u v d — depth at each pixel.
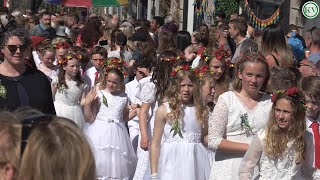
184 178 6.93
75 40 15.38
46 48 10.33
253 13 16.52
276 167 5.63
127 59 12.24
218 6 18.70
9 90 6.00
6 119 3.10
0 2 33.12
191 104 7.04
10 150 3.04
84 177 3.00
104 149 8.94
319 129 5.85
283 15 16.67
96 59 10.74
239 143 6.08
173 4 23.22
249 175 5.68
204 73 7.71
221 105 6.15
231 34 10.62
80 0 23.03
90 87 10.62
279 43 7.96
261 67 6.11
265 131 5.65
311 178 5.77
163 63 7.97
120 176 9.02
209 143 6.16
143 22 17.00
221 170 6.17
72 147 2.98
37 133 3.00
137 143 9.66
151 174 7.12
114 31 12.59
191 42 12.45
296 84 6.62
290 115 5.52
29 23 18.19
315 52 9.76
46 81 6.22
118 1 22.61
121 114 9.18
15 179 3.05
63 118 3.11
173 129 6.99
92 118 9.12
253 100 6.20
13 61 6.04
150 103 8.08
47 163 2.96
